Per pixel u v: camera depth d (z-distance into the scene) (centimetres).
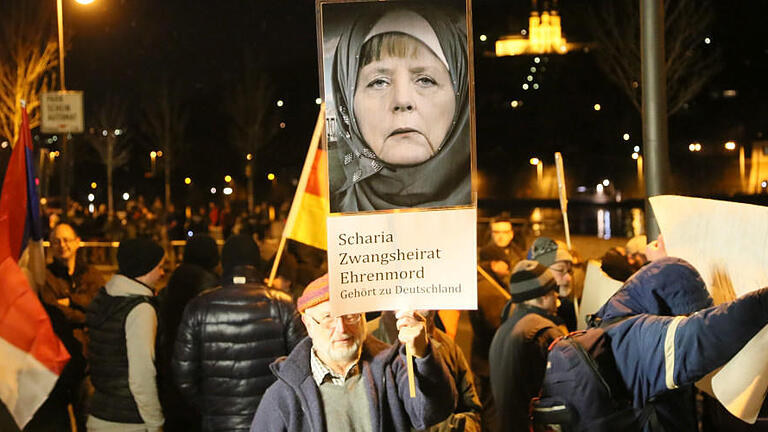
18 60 3003
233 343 579
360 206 376
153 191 7400
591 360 414
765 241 432
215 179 7850
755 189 5769
